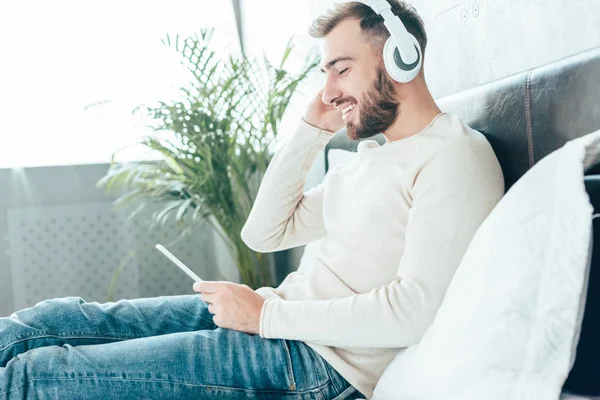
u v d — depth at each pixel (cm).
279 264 305
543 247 80
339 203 128
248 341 111
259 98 291
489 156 113
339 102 126
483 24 147
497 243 86
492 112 122
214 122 267
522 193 86
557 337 76
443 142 113
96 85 319
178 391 106
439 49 168
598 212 80
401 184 116
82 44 318
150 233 320
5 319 117
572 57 103
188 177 278
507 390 78
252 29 334
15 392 101
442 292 102
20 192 305
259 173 294
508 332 80
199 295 133
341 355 112
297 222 147
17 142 309
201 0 336
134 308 125
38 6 313
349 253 120
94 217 313
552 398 74
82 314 119
